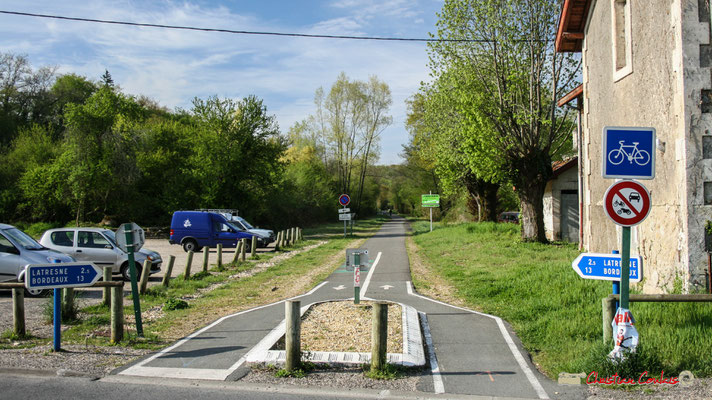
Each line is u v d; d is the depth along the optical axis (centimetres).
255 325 905
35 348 755
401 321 874
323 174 6316
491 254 1922
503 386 595
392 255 2188
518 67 2080
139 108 4106
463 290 1269
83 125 3694
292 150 6366
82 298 1212
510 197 4484
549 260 1656
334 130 5762
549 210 2478
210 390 581
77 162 3712
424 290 1309
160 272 1764
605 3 1252
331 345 726
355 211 7181
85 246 1512
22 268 1220
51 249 1405
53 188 3884
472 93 2100
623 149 608
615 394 560
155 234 3847
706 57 898
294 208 5125
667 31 947
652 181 1019
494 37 2050
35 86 5516
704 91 895
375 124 5797
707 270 877
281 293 1315
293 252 2531
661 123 979
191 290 1332
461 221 4703
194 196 4103
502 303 1079
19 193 4175
